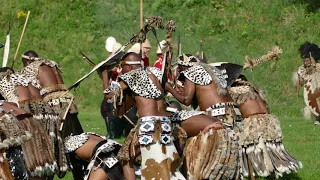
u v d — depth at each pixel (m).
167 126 16.34
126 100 16.78
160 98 16.53
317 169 24.11
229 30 52.88
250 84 21.59
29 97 17.86
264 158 20.86
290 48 50.38
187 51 50.94
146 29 17.12
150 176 16.05
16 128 16.00
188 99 18.52
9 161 16.16
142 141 16.12
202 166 17.44
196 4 55.12
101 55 52.03
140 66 16.94
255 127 21.00
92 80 50.22
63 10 55.91
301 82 34.94
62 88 19.72
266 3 54.59
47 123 17.98
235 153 17.64
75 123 19.66
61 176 17.73
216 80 18.70
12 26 55.44
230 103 18.70
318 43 50.75
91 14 55.41
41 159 16.70
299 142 30.89
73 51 52.72
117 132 33.25
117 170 16.78
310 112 35.41
